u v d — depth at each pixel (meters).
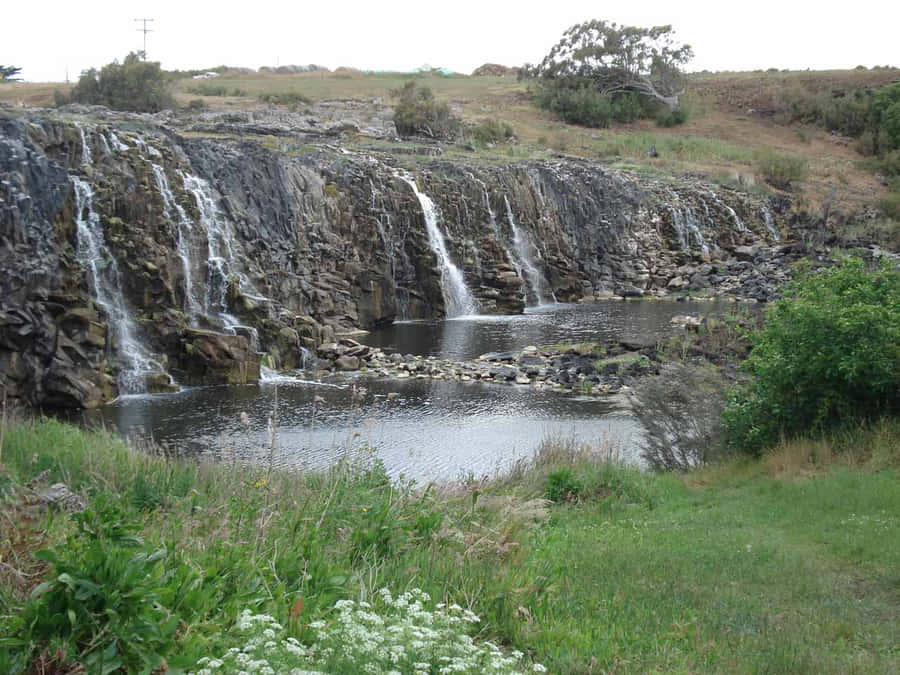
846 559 8.59
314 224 36.00
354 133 54.03
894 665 5.72
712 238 55.78
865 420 13.43
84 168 26.67
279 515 7.54
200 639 4.51
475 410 21.66
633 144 71.31
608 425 19.92
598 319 39.28
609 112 79.69
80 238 25.03
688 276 51.56
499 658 4.80
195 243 28.55
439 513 8.34
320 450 17.02
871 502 10.44
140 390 23.78
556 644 5.89
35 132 26.44
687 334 29.61
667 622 6.60
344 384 25.41
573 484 12.84
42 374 21.48
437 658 4.41
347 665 4.13
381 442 18.06
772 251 53.56
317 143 47.38
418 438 18.50
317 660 4.23
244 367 25.75
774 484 12.26
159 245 27.03
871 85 91.88
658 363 26.69
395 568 6.82
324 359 29.03
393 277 39.31
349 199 38.56
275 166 35.31
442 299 40.56
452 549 7.48
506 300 42.88
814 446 13.26
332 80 92.12
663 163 65.38
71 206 24.70
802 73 101.62
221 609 5.12
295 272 33.91
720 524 10.56
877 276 14.54
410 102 60.91
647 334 33.25
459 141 59.28
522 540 8.58
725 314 33.31
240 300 28.33
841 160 76.38
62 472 9.40
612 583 7.61
